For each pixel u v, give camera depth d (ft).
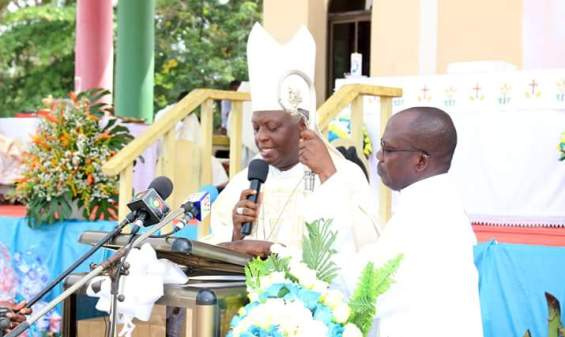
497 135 21.74
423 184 10.69
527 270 16.92
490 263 17.29
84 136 22.08
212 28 72.90
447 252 10.32
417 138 10.68
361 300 10.03
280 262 10.51
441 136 10.69
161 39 72.69
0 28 74.74
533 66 26.58
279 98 13.02
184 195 20.86
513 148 21.58
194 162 20.92
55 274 21.98
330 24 37.22
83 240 11.53
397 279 10.37
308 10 34.27
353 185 12.55
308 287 10.09
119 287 10.62
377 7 31.55
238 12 73.00
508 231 20.54
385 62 31.40
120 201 19.56
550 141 21.30
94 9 37.96
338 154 12.87
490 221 21.89
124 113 37.45
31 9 72.90
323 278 10.56
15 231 22.82
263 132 13.34
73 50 73.56
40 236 22.33
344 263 10.74
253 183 13.11
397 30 31.14
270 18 34.94
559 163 21.26
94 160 22.17
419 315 10.23
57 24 73.87
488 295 17.16
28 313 11.44
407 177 10.82
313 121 13.32
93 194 22.12
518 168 21.54
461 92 22.21
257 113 13.41
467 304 10.27
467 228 10.63
